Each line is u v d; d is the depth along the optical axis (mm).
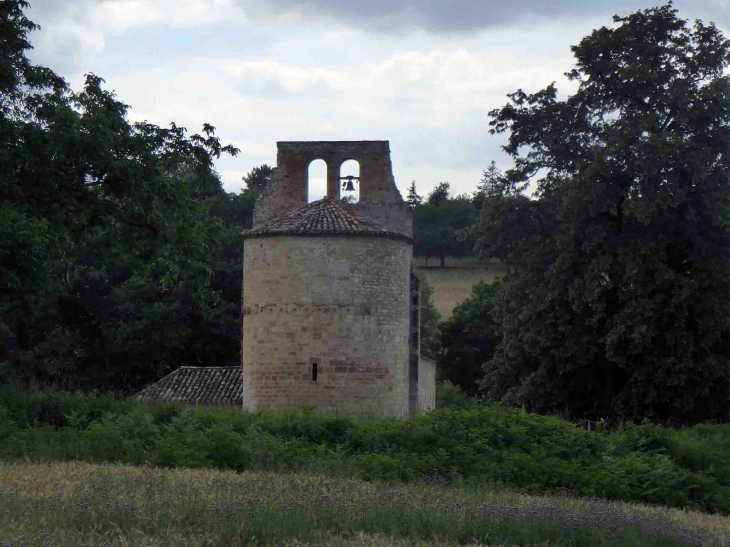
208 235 35625
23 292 30484
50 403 30328
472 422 28578
